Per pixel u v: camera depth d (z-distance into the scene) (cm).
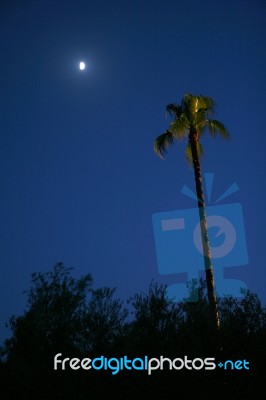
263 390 1179
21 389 1160
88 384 1190
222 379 1217
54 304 1298
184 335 1339
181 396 1201
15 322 1254
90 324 1295
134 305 1427
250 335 1295
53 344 1243
